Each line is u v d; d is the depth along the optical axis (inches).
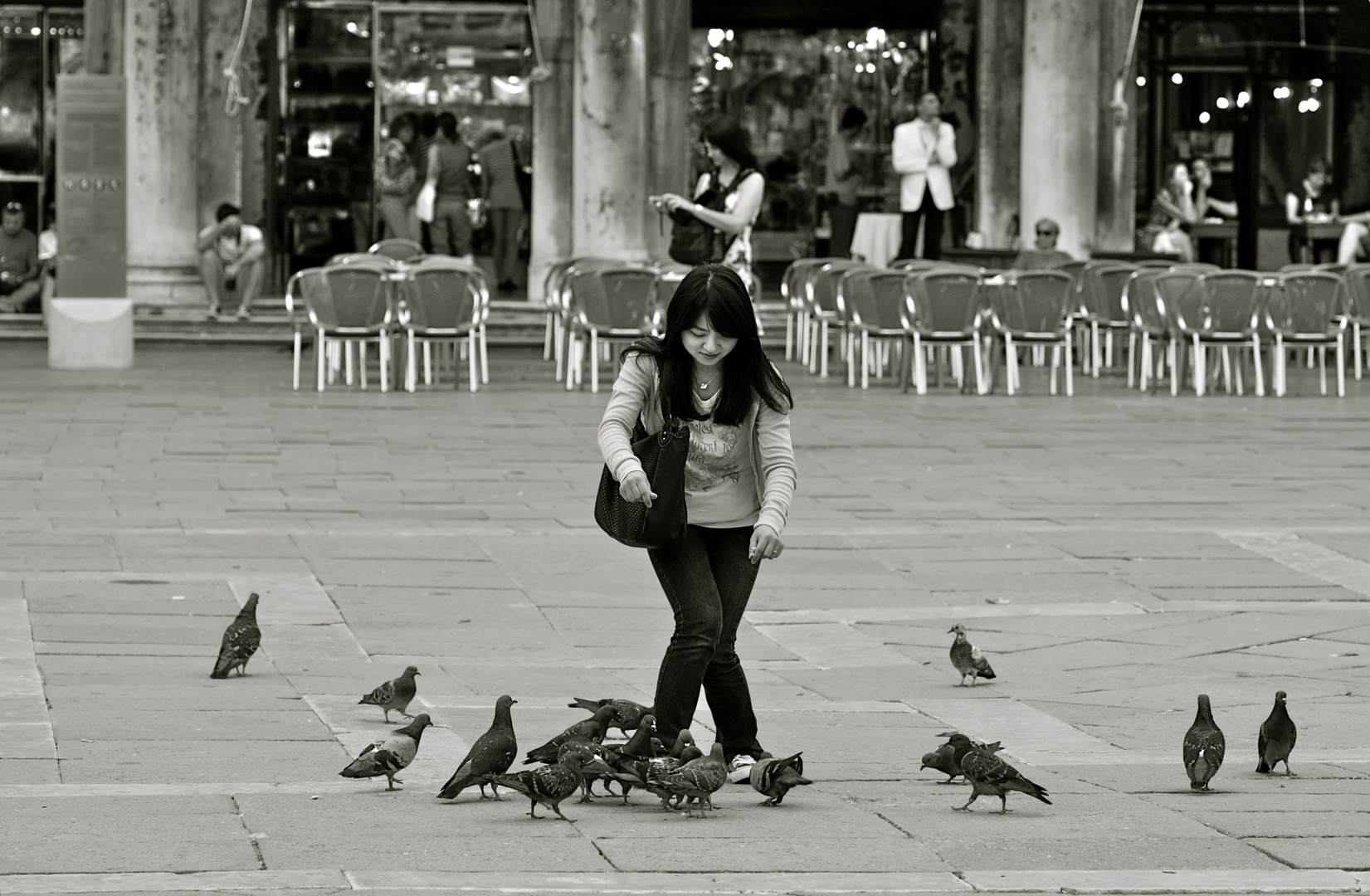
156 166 1146.0
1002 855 268.8
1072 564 526.9
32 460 666.2
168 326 1114.7
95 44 1187.3
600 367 1027.9
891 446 736.3
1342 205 1362.0
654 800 301.9
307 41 1268.5
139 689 377.4
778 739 353.1
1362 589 499.8
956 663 403.2
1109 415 841.5
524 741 340.5
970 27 1312.7
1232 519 590.6
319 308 895.1
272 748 331.6
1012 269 1079.6
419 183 1259.2
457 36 1269.7
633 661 420.8
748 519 306.3
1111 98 1264.8
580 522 573.3
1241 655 432.1
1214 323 917.2
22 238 1173.7
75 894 240.8
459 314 900.6
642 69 1133.7
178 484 625.0
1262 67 1349.7
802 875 256.7
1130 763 335.6
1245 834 282.5
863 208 1344.7
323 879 248.8
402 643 431.8
